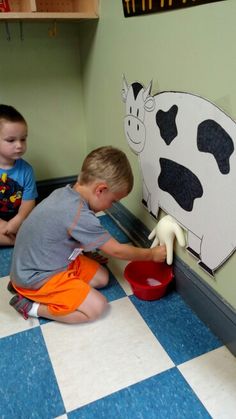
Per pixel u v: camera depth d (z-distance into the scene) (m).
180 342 0.94
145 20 0.96
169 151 0.98
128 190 0.95
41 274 0.99
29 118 1.57
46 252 0.98
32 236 0.97
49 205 0.95
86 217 0.92
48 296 0.99
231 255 0.83
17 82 1.49
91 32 1.36
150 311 1.05
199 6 0.73
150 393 0.81
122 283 1.17
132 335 0.96
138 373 0.86
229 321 0.88
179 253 1.07
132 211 1.37
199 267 0.98
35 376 0.85
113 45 1.19
